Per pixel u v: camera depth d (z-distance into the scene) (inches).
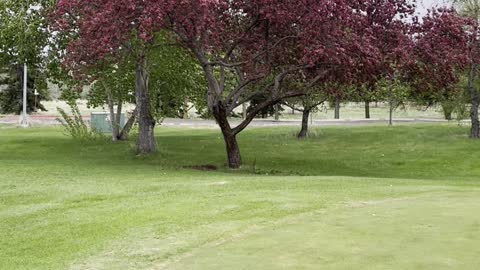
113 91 1113.4
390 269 256.2
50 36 888.3
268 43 728.3
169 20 648.4
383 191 469.1
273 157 999.6
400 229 324.2
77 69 721.6
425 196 440.1
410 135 1246.3
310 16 658.2
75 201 452.4
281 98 770.8
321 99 1236.5
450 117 1531.7
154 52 890.1
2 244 331.9
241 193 464.8
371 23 753.0
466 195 444.1
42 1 877.2
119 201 444.8
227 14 718.5
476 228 322.3
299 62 725.3
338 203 408.8
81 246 315.3
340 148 1122.0
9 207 438.0
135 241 317.1
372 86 808.3
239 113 2268.7
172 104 1106.7
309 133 1328.7
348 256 276.2
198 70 1016.2
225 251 292.0
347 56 653.9
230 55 780.0
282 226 340.5
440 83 753.6
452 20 738.2
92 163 816.9
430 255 274.4
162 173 677.9
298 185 517.3
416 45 725.9
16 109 2420.0
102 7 647.8
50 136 1338.6
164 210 392.8
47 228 362.3
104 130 1441.9
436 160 957.2
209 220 359.9
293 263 268.2
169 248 301.4
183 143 1176.8
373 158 992.9
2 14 885.8
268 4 663.1
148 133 973.8
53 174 644.1
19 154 1003.9
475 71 1099.9
